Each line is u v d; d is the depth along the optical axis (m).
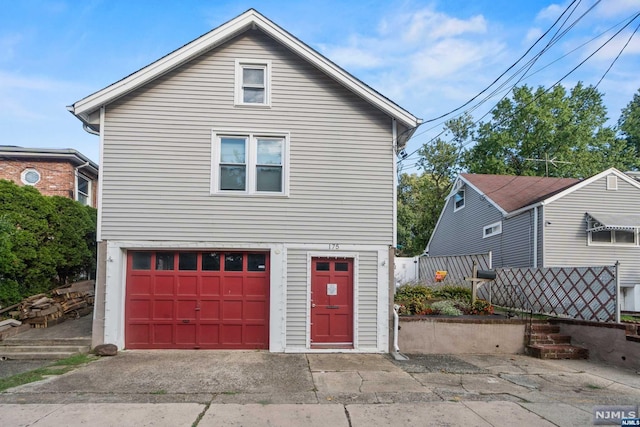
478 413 5.64
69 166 15.23
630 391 6.82
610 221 14.30
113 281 9.17
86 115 9.44
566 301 10.45
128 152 9.41
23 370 7.60
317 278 9.74
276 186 9.78
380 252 9.78
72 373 7.37
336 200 9.78
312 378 7.30
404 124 9.99
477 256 14.16
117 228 9.27
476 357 9.29
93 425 5.04
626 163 30.84
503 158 28.86
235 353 9.17
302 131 9.84
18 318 10.05
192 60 9.75
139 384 6.78
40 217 11.37
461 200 21.41
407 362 8.68
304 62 9.98
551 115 27.55
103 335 9.05
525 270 12.13
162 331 9.45
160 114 9.55
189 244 9.39
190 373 7.48
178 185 9.47
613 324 8.76
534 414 5.63
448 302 11.25
